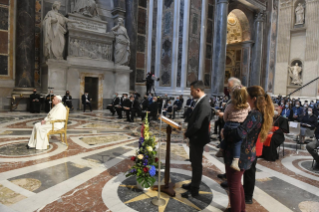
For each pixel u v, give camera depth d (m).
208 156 5.73
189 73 16.72
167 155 3.59
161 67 17.20
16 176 4.00
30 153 5.28
